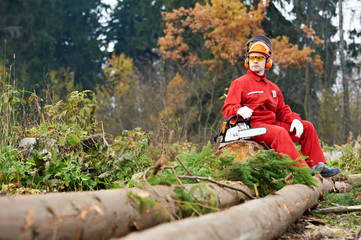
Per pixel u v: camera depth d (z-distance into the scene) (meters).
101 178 4.88
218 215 2.17
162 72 37.38
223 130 4.80
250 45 5.27
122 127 30.39
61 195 2.10
